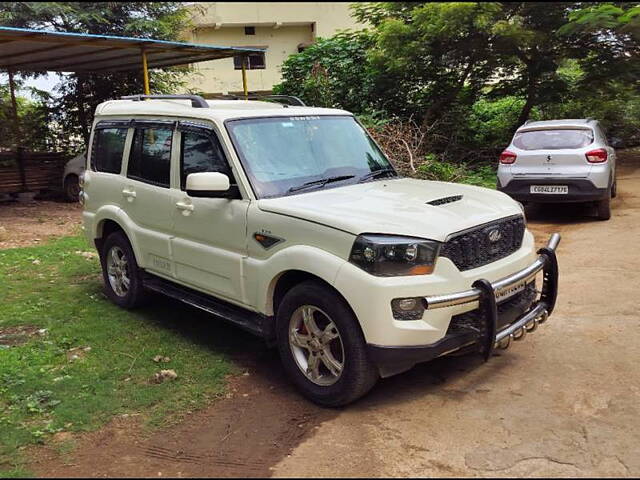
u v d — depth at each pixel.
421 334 3.57
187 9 19.22
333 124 5.21
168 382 4.30
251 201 4.28
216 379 4.36
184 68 17.22
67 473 3.22
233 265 4.41
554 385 4.13
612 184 10.45
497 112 18.84
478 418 3.72
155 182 5.25
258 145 4.58
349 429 3.64
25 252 8.59
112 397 4.07
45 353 4.82
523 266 4.25
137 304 5.84
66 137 16.41
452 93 16.61
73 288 6.76
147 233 5.34
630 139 20.28
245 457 3.37
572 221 9.66
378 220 3.72
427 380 4.28
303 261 3.83
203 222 4.66
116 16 17.08
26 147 15.88
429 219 3.80
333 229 3.73
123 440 3.55
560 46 16.22
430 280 3.60
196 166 4.77
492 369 4.42
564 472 3.15
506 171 9.62
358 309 3.57
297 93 16.27
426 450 3.39
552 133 9.55
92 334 5.26
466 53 15.76
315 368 3.96
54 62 13.22
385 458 3.32
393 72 15.55
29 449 3.46
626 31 14.05
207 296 4.96
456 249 3.78
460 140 16.16
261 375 4.44
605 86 16.78
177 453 3.41
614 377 4.22
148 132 5.37
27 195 14.77
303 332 4.05
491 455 3.32
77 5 16.16
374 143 5.47
